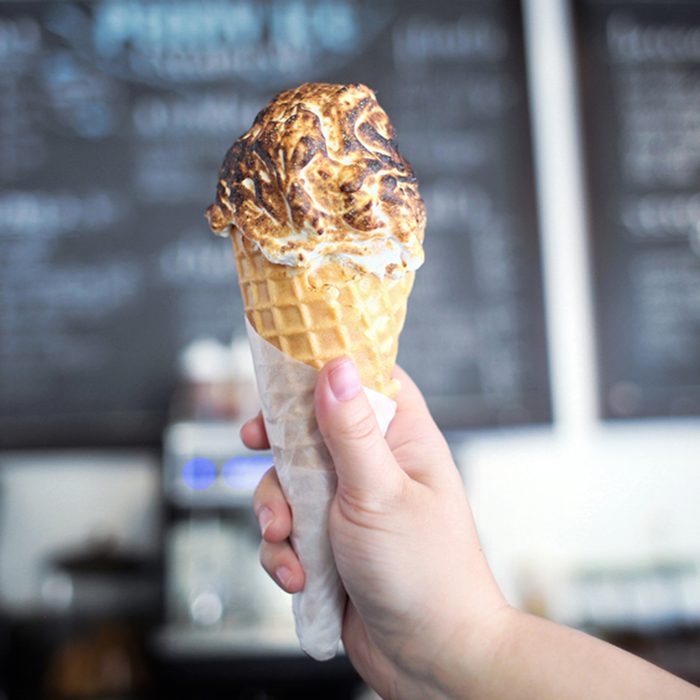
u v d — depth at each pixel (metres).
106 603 1.04
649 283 1.08
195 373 0.95
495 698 0.36
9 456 1.03
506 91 1.08
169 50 1.05
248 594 0.92
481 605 0.38
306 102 0.38
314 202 0.36
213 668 0.87
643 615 1.05
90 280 1.03
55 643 1.02
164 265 1.04
